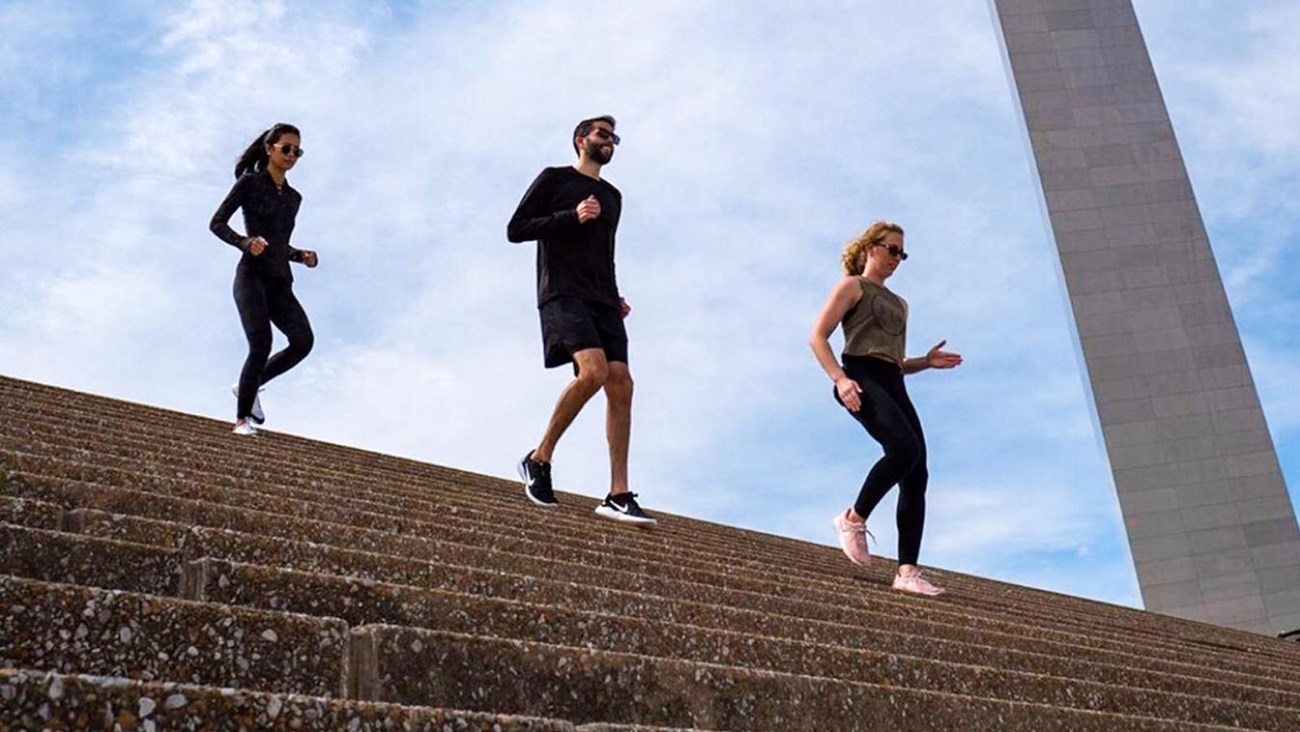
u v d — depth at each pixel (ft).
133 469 13.32
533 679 7.14
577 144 19.19
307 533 10.89
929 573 26.96
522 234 18.31
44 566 7.15
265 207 21.40
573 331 18.20
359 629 6.88
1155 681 13.80
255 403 22.53
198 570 7.60
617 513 18.88
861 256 18.70
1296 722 13.26
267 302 21.39
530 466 19.15
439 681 6.81
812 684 8.34
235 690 5.16
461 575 9.90
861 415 17.97
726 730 7.76
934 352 19.47
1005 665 12.69
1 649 5.72
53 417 17.30
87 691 4.78
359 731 5.40
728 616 11.17
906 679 10.27
